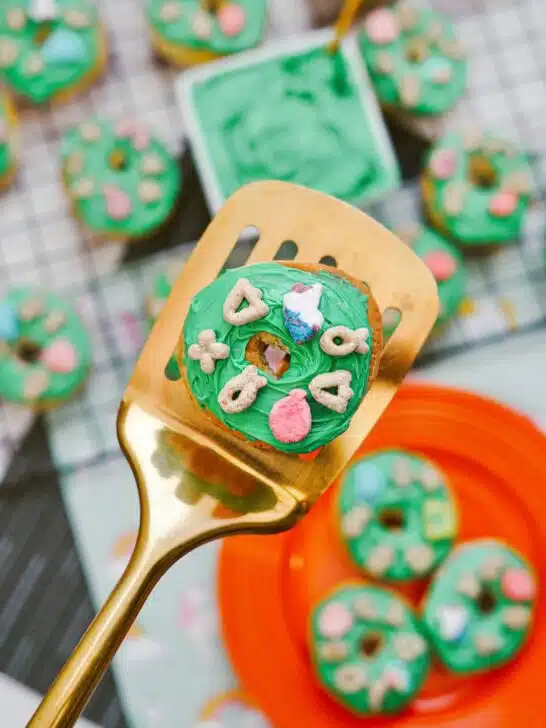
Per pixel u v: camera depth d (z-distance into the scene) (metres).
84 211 0.65
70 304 0.67
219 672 0.64
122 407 0.46
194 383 0.46
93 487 0.65
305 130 0.64
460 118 0.68
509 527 0.64
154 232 0.67
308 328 0.45
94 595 0.65
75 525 0.65
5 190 0.68
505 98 0.68
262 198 0.48
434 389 0.61
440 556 0.64
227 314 0.45
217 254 0.48
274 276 0.46
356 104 0.65
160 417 0.46
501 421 0.61
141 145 0.66
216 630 0.65
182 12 0.66
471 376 0.66
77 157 0.66
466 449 0.62
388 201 0.68
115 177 0.66
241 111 0.64
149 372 0.47
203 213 0.68
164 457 0.46
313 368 0.45
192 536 0.44
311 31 0.69
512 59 0.69
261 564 0.62
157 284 0.65
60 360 0.64
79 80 0.67
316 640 0.63
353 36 0.68
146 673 0.64
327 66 0.65
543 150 0.68
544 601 0.63
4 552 0.65
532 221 0.68
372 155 0.64
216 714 0.64
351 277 0.47
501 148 0.66
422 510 0.63
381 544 0.63
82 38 0.66
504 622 0.62
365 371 0.46
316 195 0.48
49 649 0.64
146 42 0.69
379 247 0.48
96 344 0.67
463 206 0.65
